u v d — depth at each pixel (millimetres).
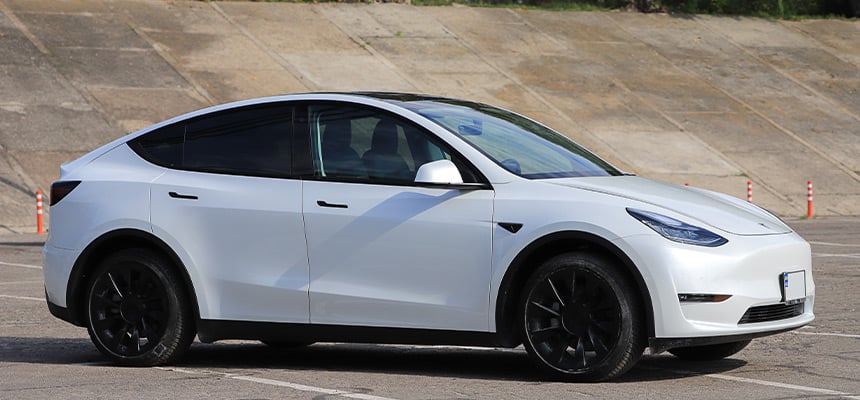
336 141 14211
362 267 13750
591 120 63625
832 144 65000
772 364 14516
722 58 76688
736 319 12688
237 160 14602
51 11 66375
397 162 13859
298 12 73438
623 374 13672
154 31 66375
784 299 13180
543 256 13359
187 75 61375
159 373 14102
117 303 14773
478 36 74312
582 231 12797
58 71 59094
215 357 15695
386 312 13641
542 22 78562
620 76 71000
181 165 14852
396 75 65938
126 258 14680
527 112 63250
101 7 68438
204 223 14398
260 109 14727
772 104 70000
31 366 14836
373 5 76688
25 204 46344
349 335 13898
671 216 12836
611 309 12742
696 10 86000
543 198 13125
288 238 14047
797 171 60500
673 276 12484
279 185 14227
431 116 14156
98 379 13648
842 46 81750
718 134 64250
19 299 22719
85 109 55625
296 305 14000
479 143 13891
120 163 15203
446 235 13367
